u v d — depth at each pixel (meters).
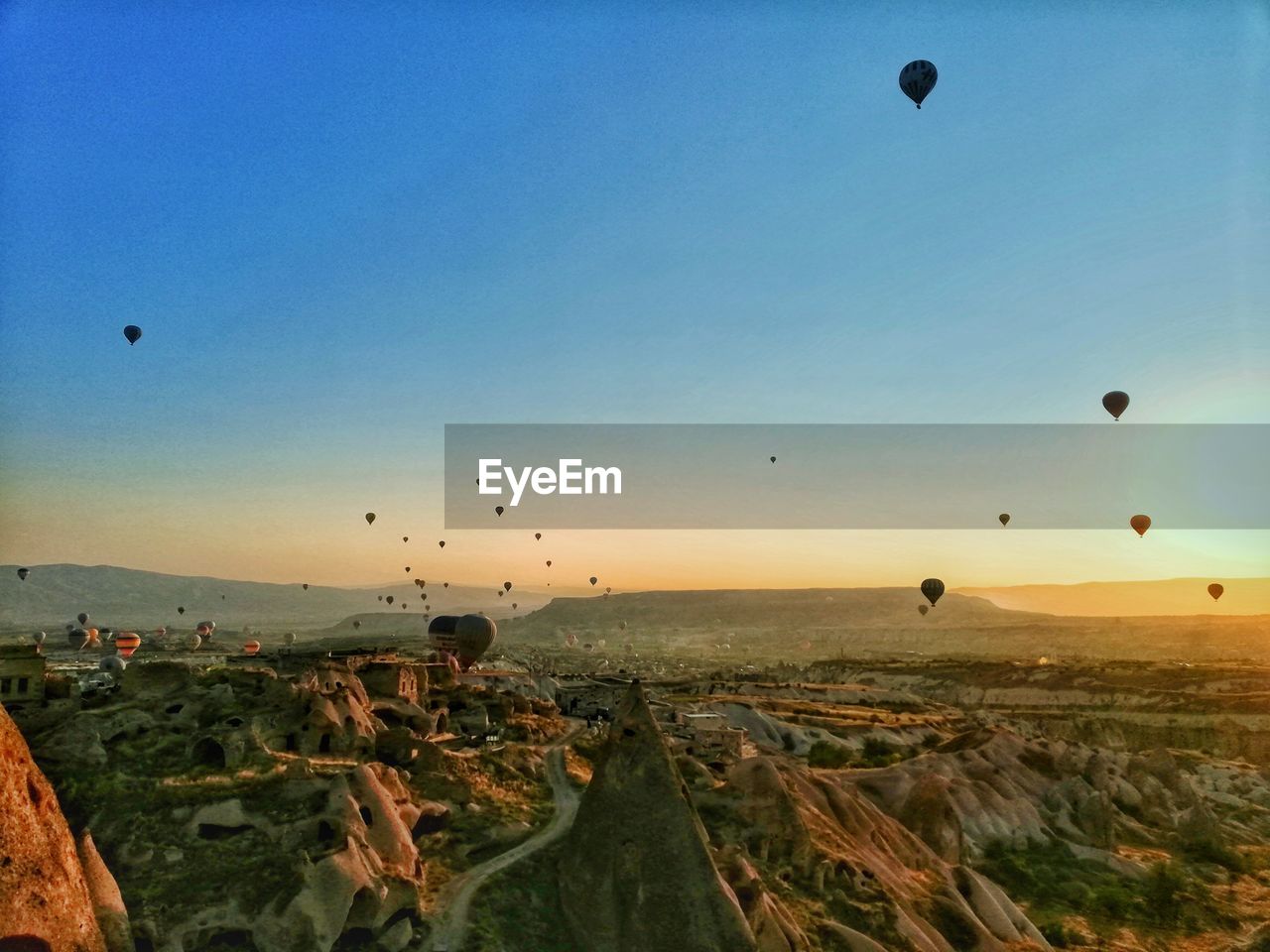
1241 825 91.69
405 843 43.16
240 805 41.12
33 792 30.02
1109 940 58.91
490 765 58.00
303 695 53.50
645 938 38.88
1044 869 70.88
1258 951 57.41
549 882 44.53
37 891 28.12
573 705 103.75
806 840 51.81
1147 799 90.06
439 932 39.12
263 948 34.59
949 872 61.47
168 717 48.66
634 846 40.94
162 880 36.53
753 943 38.50
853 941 45.34
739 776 55.25
